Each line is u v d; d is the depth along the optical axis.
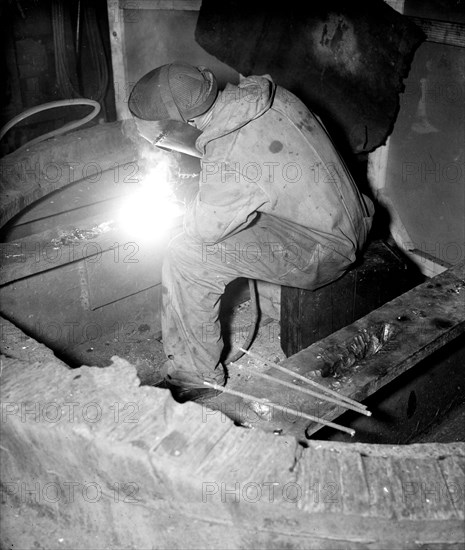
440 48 3.98
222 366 3.30
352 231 2.91
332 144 2.92
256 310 3.68
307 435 2.17
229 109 2.56
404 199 4.67
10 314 3.34
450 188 4.33
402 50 3.87
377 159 4.63
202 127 2.62
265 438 1.76
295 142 2.70
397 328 2.62
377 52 3.98
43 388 1.92
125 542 2.00
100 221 3.66
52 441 1.82
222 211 2.64
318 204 2.75
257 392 2.31
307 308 3.39
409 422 3.28
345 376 2.41
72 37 5.69
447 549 1.73
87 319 3.72
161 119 2.51
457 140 4.15
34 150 3.68
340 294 3.48
